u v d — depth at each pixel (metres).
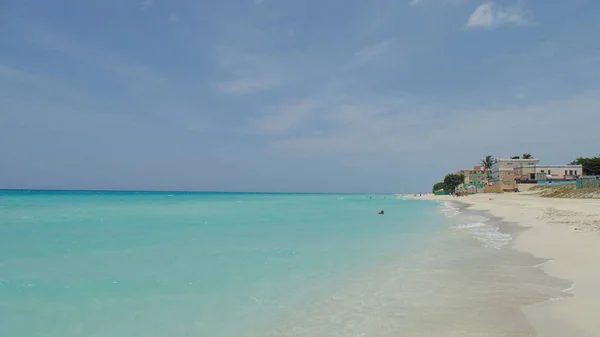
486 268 11.39
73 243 17.53
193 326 7.23
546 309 7.45
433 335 6.45
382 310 7.83
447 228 23.81
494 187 104.94
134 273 11.38
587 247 13.90
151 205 61.19
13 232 22.16
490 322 6.92
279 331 6.89
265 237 19.75
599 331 6.22
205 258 13.69
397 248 15.64
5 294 9.25
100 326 7.27
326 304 8.34
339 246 16.38
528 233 19.17
